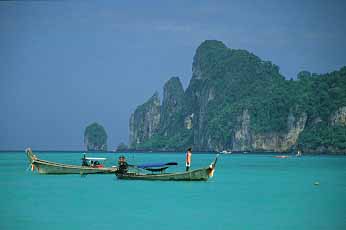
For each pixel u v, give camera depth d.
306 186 56.94
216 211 37.78
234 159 169.00
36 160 71.69
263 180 65.88
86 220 33.91
